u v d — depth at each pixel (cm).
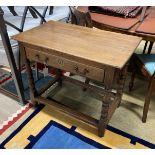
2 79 204
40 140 139
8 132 144
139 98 180
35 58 129
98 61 100
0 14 122
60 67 122
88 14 141
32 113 161
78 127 149
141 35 127
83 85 176
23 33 131
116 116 159
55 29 138
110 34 130
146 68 141
